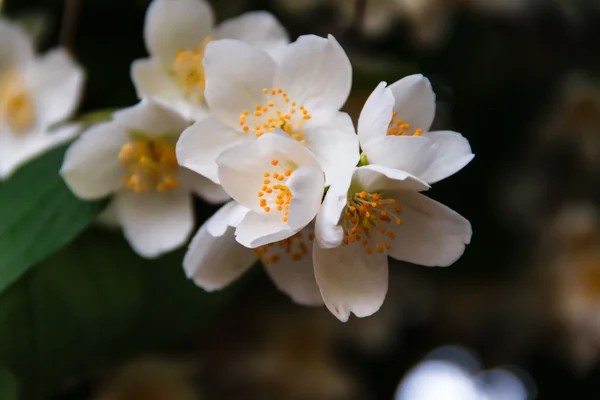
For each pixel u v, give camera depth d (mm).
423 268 347
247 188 235
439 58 343
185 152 239
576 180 357
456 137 237
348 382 337
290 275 246
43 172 261
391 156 228
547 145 358
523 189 354
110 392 304
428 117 238
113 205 264
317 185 227
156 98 258
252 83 243
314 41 240
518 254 350
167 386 308
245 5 320
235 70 242
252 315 333
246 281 283
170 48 262
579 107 352
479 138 356
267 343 332
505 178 354
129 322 277
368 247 239
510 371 366
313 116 241
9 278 249
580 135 355
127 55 311
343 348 352
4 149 282
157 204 261
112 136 257
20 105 284
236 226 232
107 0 312
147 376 306
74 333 274
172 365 310
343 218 238
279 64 242
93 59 309
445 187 348
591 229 344
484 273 350
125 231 260
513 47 349
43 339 271
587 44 354
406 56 337
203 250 241
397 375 363
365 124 231
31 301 271
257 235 230
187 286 279
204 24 262
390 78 270
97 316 275
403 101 237
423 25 330
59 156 263
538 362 362
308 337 334
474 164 352
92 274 275
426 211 237
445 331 362
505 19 345
